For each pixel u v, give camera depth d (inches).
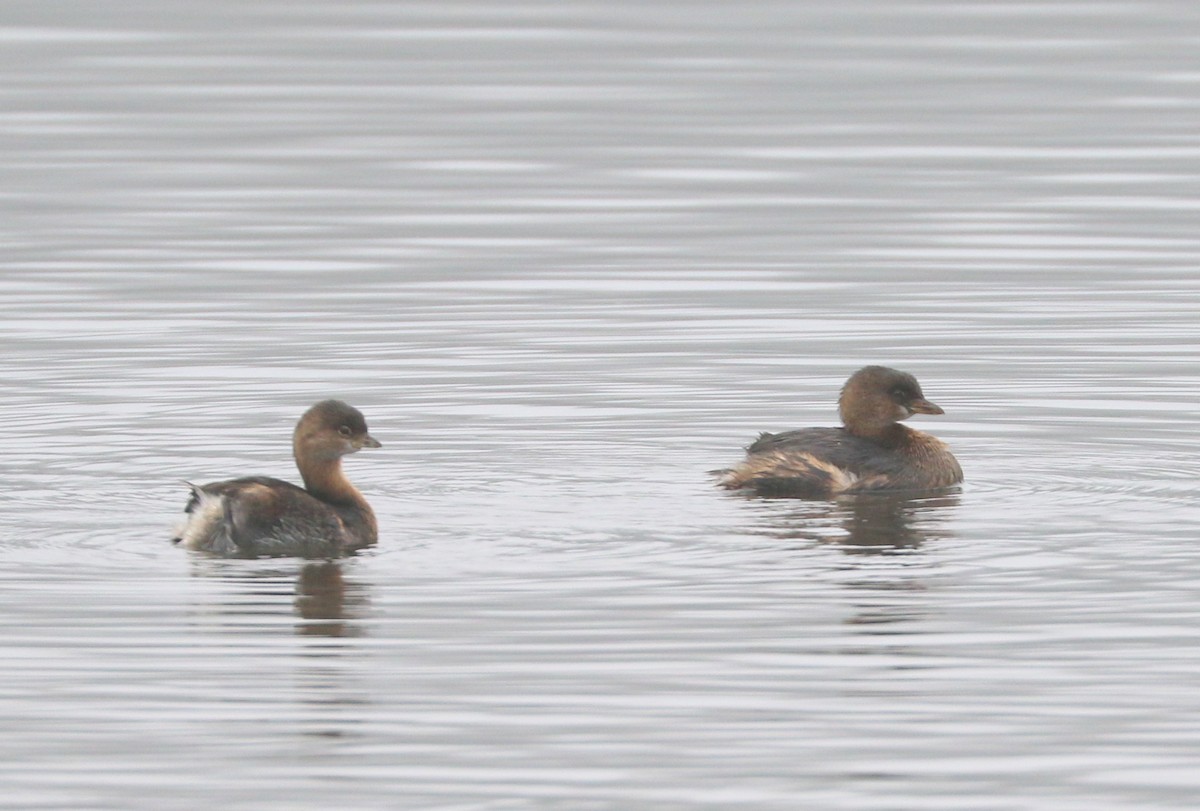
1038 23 2049.7
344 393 836.6
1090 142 1494.8
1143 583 574.2
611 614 547.2
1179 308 1002.1
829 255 1147.3
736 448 746.2
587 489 683.4
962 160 1438.2
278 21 2089.1
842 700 486.3
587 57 1898.4
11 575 577.3
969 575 582.2
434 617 544.1
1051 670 506.3
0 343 936.9
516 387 846.5
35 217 1259.8
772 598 561.0
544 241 1196.5
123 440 754.8
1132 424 780.0
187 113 1630.2
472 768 447.8
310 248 1175.0
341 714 477.4
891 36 1993.1
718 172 1409.9
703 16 2116.1
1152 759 452.8
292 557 596.7
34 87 1732.3
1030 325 968.3
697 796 433.4
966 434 769.6
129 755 455.2
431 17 2119.8
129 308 1016.9
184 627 534.9
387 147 1505.9
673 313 1003.3
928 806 428.5
